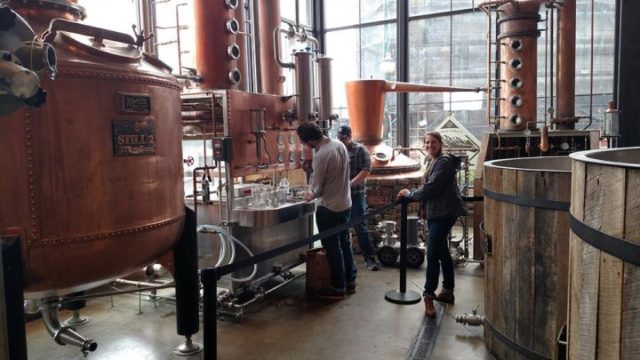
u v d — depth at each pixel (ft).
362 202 14.75
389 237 15.64
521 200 7.71
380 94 18.13
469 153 19.65
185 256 8.61
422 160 22.35
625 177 4.31
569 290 5.59
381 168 17.33
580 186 5.11
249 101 11.90
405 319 11.04
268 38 14.39
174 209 7.86
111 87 6.53
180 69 12.68
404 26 22.58
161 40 15.24
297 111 13.51
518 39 15.47
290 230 13.66
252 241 12.05
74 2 7.30
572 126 15.99
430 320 10.88
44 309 7.48
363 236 14.99
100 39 6.80
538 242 7.50
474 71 22.03
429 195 10.62
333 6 24.25
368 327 10.64
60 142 6.03
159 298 12.41
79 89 6.18
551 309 7.43
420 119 23.29
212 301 6.10
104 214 6.49
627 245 4.29
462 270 14.79
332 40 24.54
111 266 6.81
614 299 4.52
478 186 14.84
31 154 5.83
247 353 9.53
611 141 16.17
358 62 24.13
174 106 7.86
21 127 5.75
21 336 5.77
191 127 12.66
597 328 4.80
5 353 3.99
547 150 14.69
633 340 4.31
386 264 15.46
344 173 11.95
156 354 9.54
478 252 15.08
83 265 6.43
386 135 23.90
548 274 7.42
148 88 7.09
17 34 4.00
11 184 5.76
